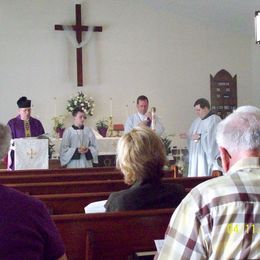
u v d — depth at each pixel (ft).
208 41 34.40
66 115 32.07
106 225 7.34
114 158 28.63
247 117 4.70
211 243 4.33
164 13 33.76
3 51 31.53
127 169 8.11
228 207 4.33
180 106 33.86
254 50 34.81
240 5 29.55
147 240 7.48
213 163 22.39
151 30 33.55
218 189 4.43
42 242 4.89
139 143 8.05
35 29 31.96
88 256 7.20
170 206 8.13
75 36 32.12
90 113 31.73
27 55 31.83
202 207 4.41
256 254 4.21
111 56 32.96
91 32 32.40
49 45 32.09
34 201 4.96
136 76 33.27
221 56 34.58
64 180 14.29
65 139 23.13
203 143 22.75
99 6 32.91
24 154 19.67
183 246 4.43
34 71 31.91
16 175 14.90
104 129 31.45
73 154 22.82
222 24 33.91
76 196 10.21
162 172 8.22
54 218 7.13
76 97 31.63
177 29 33.96
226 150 4.79
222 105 34.45
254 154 4.64
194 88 34.12
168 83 33.71
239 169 4.62
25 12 31.89
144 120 24.95
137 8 33.40
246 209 4.30
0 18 31.55
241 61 34.86
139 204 7.95
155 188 8.09
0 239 4.58
